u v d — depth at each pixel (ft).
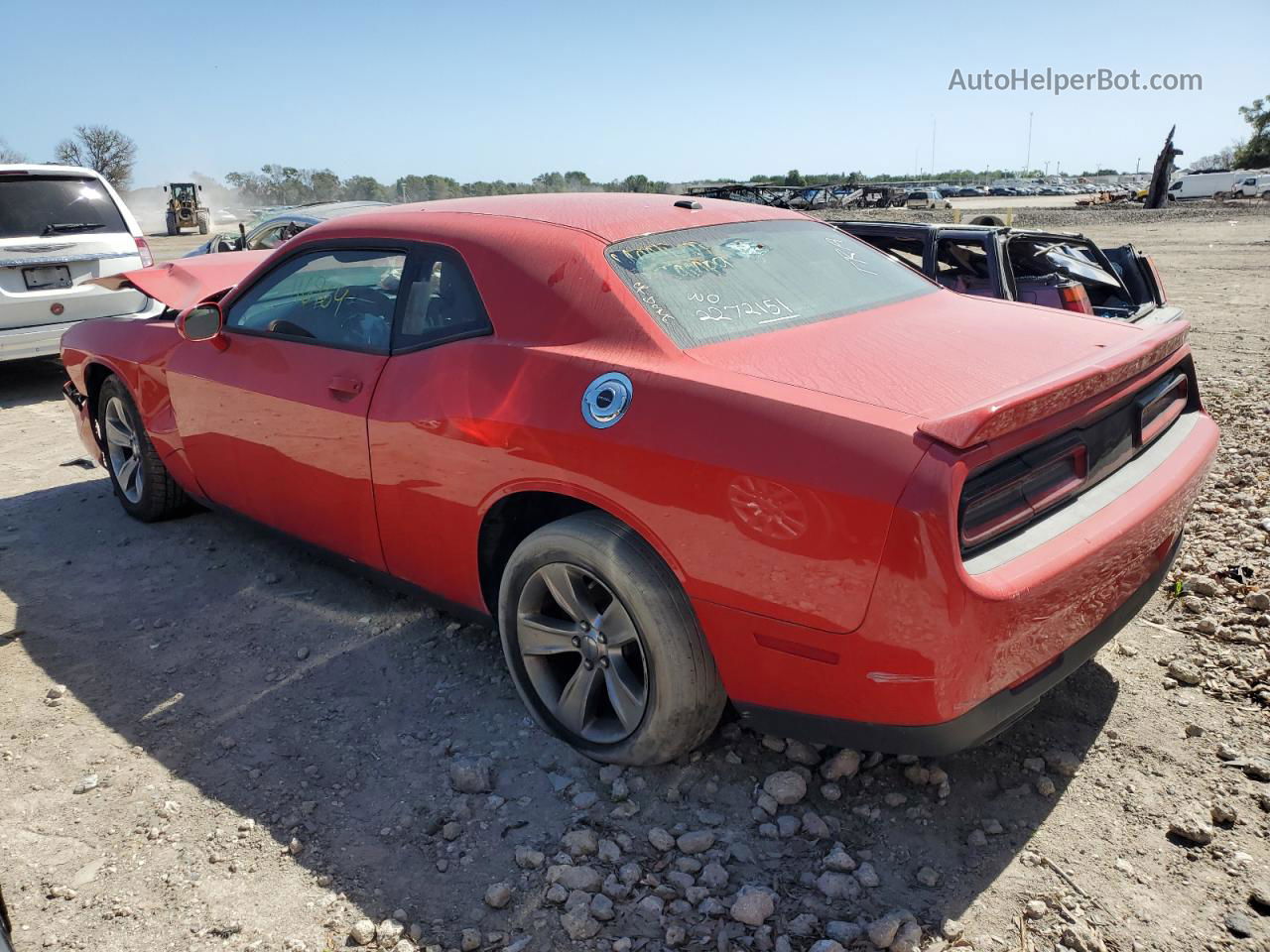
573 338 8.93
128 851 8.41
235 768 9.53
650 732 8.63
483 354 9.38
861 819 8.42
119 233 28.12
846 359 8.34
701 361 8.30
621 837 8.30
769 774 9.04
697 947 7.17
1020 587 6.97
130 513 16.38
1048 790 8.60
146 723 10.38
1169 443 9.50
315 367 11.20
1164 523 8.55
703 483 7.63
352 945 7.32
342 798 9.02
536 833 8.45
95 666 11.60
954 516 6.72
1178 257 60.59
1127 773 8.84
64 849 8.45
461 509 9.61
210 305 12.06
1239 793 8.48
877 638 6.99
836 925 7.21
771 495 7.28
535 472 8.75
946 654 6.84
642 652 8.47
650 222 10.27
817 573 7.13
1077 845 7.99
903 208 160.35
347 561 11.92
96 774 9.48
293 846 8.32
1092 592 7.86
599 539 8.39
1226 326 33.50
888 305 10.36
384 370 10.37
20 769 9.61
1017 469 7.37
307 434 11.21
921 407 7.33
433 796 9.00
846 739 7.67
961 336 9.23
